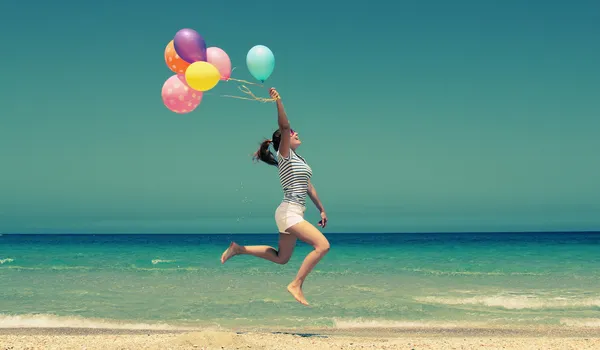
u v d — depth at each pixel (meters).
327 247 5.16
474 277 14.61
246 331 7.85
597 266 17.22
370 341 6.20
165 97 5.53
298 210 5.27
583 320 8.75
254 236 67.25
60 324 8.48
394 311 9.62
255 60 5.19
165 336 6.47
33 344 5.77
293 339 6.05
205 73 5.04
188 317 9.12
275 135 5.45
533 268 16.83
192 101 5.56
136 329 8.05
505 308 9.91
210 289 12.26
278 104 5.01
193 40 5.14
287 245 5.42
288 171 5.25
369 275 15.04
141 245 37.62
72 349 5.41
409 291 11.98
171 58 5.43
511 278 14.38
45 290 12.22
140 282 13.61
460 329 8.04
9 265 18.77
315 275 15.05
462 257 21.14
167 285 12.97
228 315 9.28
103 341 5.99
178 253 25.14
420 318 9.02
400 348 5.69
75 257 22.64
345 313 9.45
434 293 11.71
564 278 14.33
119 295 11.45
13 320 8.71
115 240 53.56
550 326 8.30
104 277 14.81
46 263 19.55
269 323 8.59
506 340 6.52
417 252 24.56
